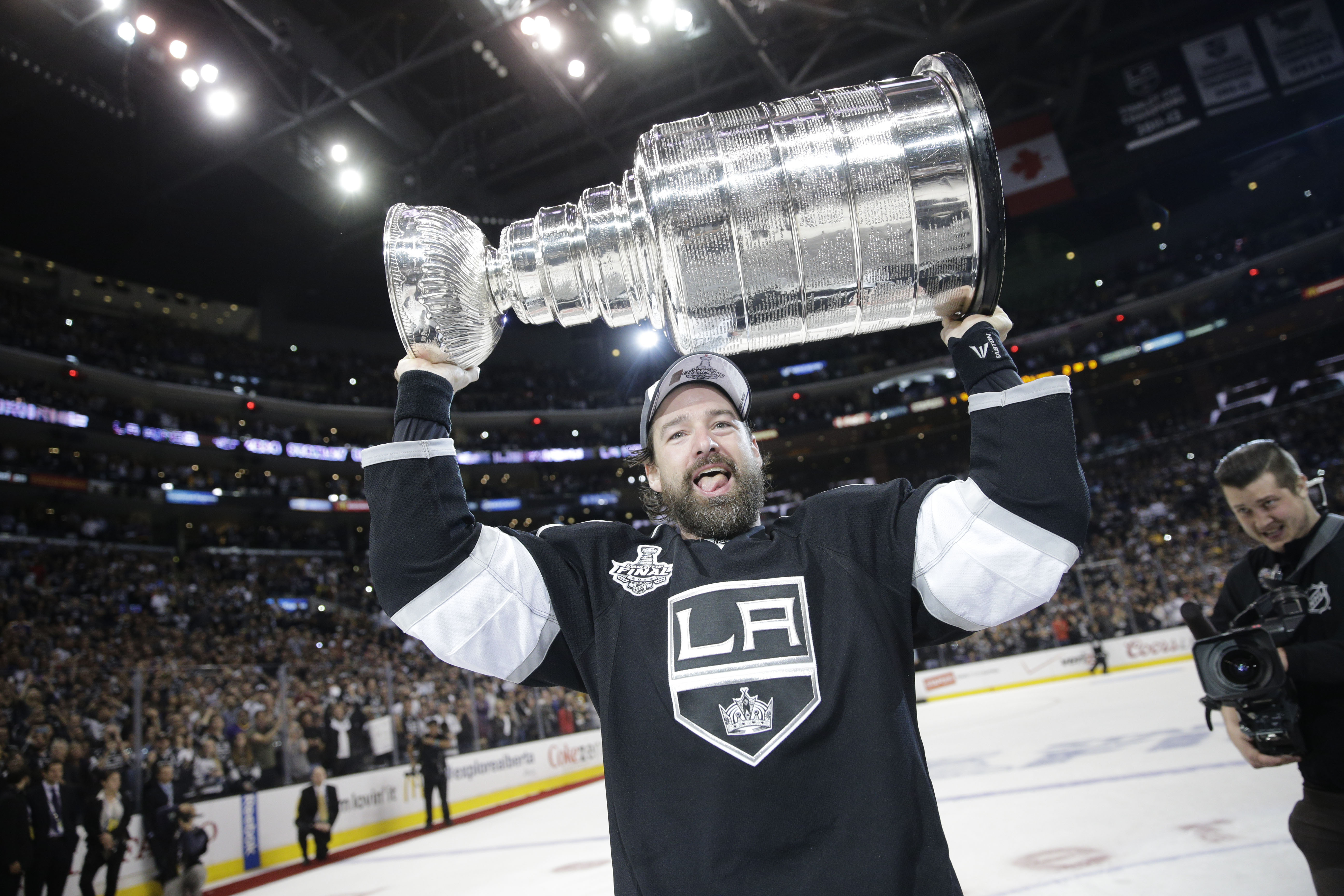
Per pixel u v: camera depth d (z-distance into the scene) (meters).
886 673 1.39
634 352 37.78
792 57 24.91
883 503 1.56
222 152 22.11
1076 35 28.31
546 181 27.64
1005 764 9.16
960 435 38.84
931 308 1.44
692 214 1.31
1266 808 5.34
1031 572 1.37
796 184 1.30
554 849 8.92
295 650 20.73
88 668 11.38
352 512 30.17
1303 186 31.94
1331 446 30.36
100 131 21.91
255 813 10.97
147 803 9.24
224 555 26.05
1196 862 4.43
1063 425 1.38
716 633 1.42
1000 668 21.97
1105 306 34.66
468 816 13.79
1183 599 21.44
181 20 18.20
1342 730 2.38
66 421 23.45
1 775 7.89
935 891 1.27
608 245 1.42
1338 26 23.97
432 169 25.84
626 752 1.39
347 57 22.08
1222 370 35.78
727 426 1.71
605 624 1.51
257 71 20.44
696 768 1.33
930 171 1.31
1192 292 33.53
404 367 1.52
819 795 1.31
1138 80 25.47
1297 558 2.61
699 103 26.14
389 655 22.12
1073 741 10.05
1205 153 30.92
